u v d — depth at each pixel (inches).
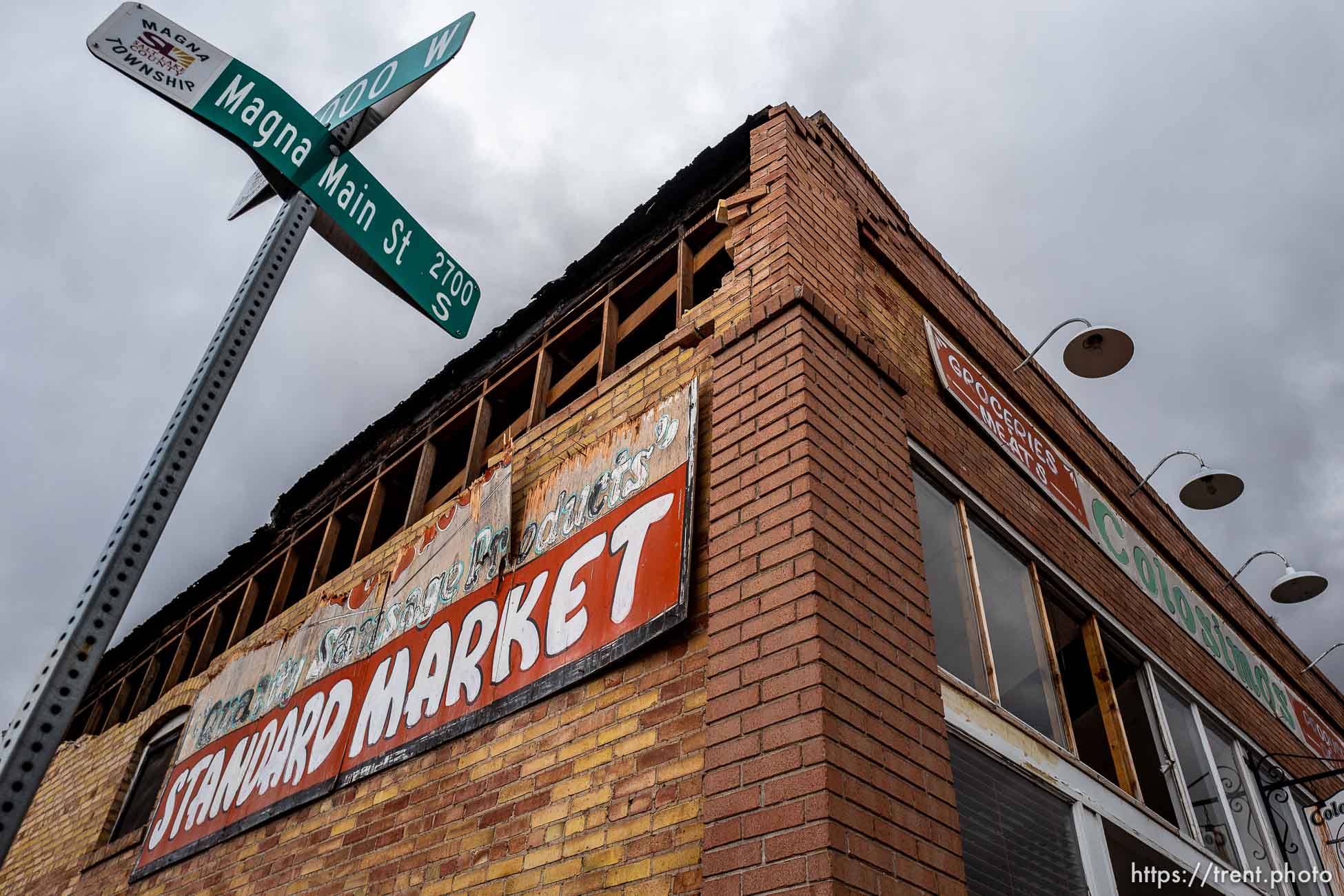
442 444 331.3
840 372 191.8
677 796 152.2
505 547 227.5
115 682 442.0
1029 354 319.9
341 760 237.0
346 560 373.1
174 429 97.0
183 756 318.0
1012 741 197.6
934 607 205.3
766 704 144.7
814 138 259.6
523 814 176.6
